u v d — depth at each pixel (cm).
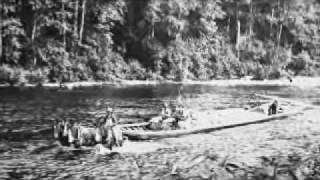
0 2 5688
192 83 6669
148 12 7119
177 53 7094
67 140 2106
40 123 2656
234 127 2611
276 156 1823
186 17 7762
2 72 5309
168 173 1558
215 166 1636
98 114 3072
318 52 9194
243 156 1827
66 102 3762
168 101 4019
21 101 3738
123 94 4619
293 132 2475
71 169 1627
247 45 8500
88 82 5962
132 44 7225
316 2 9769
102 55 6412
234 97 4566
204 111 3331
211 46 7762
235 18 8931
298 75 8581
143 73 6756
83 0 6347
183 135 2322
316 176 1485
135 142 2134
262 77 7806
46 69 5678
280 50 8656
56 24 6066
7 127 2506
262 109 3259
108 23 6781
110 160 1762
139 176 1524
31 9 6166
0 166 1664
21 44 5875
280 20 8788
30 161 1747
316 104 4091
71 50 6259
